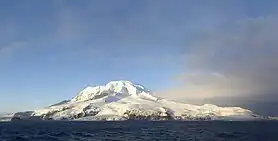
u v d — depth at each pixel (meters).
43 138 104.06
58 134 127.50
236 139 101.00
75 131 159.00
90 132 147.75
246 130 171.25
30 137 108.31
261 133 136.12
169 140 98.88
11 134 128.38
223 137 110.12
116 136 117.50
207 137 110.38
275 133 136.12
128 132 149.50
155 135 123.44
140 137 111.94
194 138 105.88
